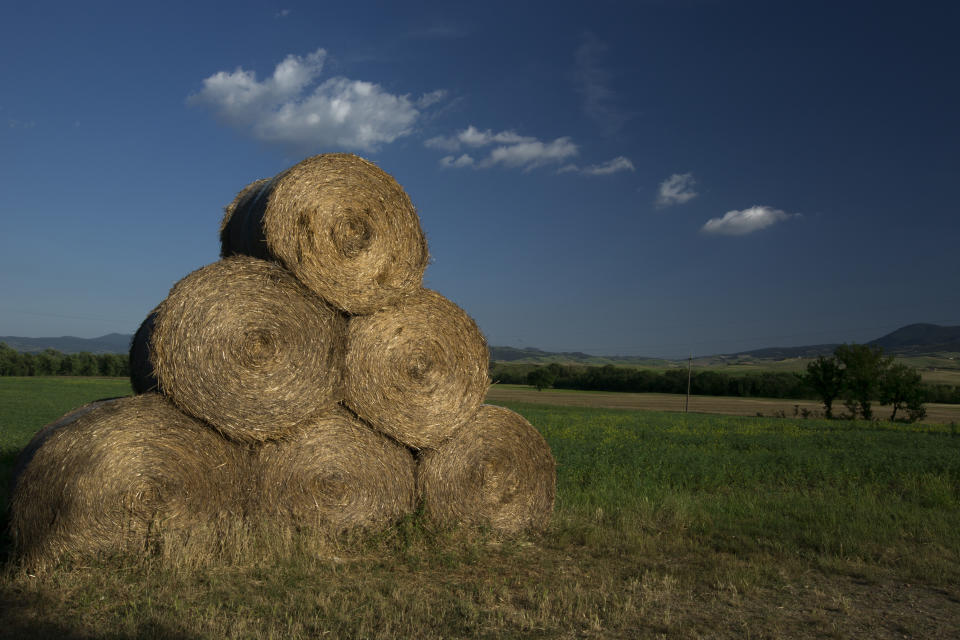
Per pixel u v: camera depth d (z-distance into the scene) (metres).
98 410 6.13
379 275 7.14
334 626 4.82
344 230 6.98
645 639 4.80
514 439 7.97
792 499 10.18
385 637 4.62
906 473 12.94
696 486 11.79
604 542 7.56
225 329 6.39
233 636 4.50
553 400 62.47
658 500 9.84
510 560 6.93
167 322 6.27
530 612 5.27
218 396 6.38
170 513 6.25
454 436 7.65
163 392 6.34
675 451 16.91
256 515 6.71
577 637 4.80
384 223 7.19
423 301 7.48
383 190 7.21
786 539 7.80
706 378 85.44
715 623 5.15
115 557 6.00
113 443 6.04
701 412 49.78
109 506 6.00
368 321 7.17
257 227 6.80
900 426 33.78
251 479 6.71
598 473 12.27
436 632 4.82
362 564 6.52
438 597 5.64
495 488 7.83
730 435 23.72
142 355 6.85
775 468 13.66
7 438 16.45
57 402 33.59
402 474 7.42
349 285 6.95
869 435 24.69
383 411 7.19
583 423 29.70
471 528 7.66
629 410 46.41
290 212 6.71
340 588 5.77
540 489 8.12
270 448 6.75
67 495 5.86
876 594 5.98
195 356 6.30
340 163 7.01
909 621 5.28
